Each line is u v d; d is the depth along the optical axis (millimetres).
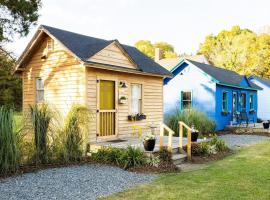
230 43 56594
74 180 8438
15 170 9164
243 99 27578
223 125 23484
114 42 13719
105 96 13664
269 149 14172
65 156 10602
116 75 14109
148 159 10391
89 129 12617
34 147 10062
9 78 25750
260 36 51375
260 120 31750
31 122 10109
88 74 12766
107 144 12328
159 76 16625
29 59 14906
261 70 48375
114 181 8391
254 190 7277
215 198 6715
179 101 23859
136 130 15203
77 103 12180
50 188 7648
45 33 13883
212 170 9523
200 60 41094
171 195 6965
